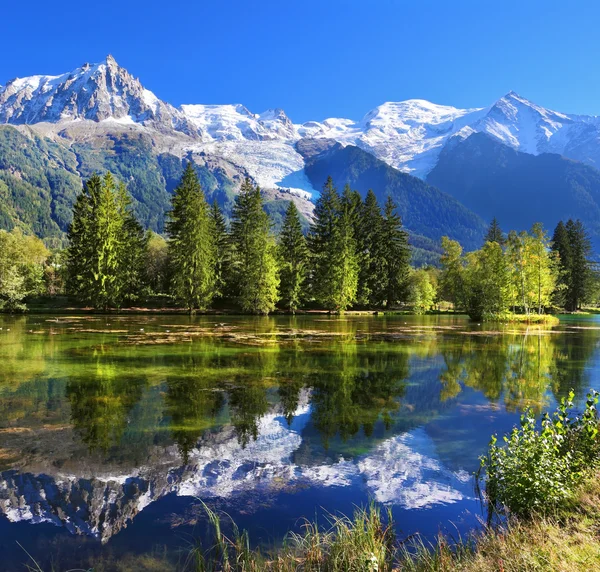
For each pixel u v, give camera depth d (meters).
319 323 39.28
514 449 5.94
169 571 4.21
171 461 7.23
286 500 5.85
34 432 8.66
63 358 17.28
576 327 40.03
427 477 6.72
